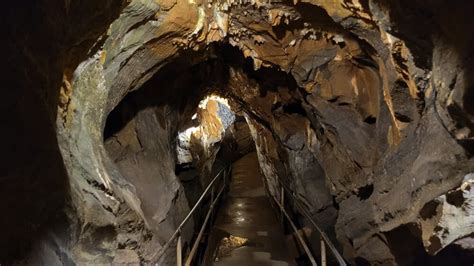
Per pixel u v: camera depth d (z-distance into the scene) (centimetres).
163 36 576
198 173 1227
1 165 297
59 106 388
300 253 898
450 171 359
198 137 1462
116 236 468
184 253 841
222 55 835
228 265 798
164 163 804
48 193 335
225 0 569
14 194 305
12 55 304
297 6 523
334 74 618
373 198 558
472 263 382
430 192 385
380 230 529
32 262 310
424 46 355
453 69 303
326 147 756
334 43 577
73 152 422
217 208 1273
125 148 712
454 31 297
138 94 738
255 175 1841
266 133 1178
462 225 351
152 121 800
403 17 347
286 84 807
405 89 454
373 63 550
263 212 1270
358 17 462
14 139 307
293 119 888
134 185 677
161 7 504
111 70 528
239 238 991
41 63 334
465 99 290
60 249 347
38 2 312
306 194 902
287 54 643
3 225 294
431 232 381
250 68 838
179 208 833
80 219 387
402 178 470
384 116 546
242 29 632
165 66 741
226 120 2059
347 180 690
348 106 633
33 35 319
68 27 355
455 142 347
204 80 981
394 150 506
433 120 389
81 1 350
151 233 618
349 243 678
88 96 482
